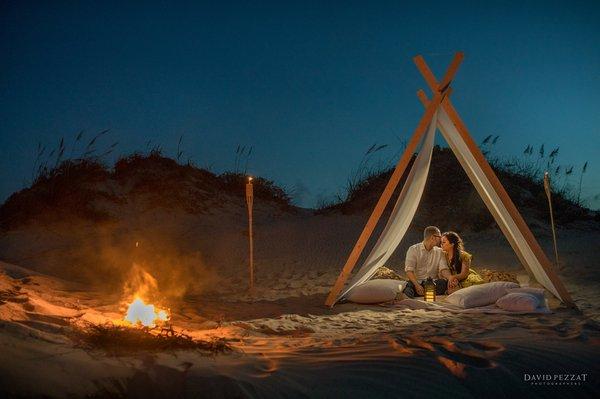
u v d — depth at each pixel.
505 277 9.23
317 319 7.51
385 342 5.68
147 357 4.58
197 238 14.49
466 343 5.55
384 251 9.08
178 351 4.93
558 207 16.94
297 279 11.03
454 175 17.72
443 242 9.30
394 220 8.63
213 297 9.38
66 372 3.94
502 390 4.47
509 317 7.46
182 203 16.56
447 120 8.43
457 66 8.10
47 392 3.64
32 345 4.25
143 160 18.11
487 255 13.12
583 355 5.25
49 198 14.79
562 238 14.82
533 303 7.75
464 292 8.31
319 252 13.60
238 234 15.01
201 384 4.12
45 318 5.26
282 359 5.05
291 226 15.79
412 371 4.74
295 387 4.36
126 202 16.02
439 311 8.03
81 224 14.35
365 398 4.27
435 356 5.09
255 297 9.38
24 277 8.95
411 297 8.84
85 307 7.06
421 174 8.60
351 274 11.33
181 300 8.76
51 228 13.93
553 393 4.46
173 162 18.42
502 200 8.31
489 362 4.97
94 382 3.93
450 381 4.57
